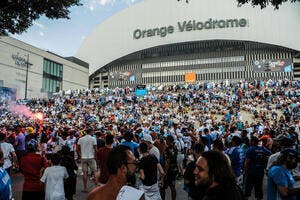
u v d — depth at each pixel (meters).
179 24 88.56
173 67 88.69
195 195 4.72
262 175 7.47
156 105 41.97
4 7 10.98
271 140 9.48
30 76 61.38
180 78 87.38
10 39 56.25
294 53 81.94
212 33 85.44
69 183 7.30
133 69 93.62
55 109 42.44
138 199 2.54
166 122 26.53
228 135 13.44
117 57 94.81
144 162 5.74
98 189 2.72
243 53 83.94
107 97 46.84
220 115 35.44
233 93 43.06
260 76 77.75
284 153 4.64
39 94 63.78
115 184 2.71
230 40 84.31
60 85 71.62
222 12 85.75
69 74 75.75
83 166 9.53
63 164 6.21
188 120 32.38
